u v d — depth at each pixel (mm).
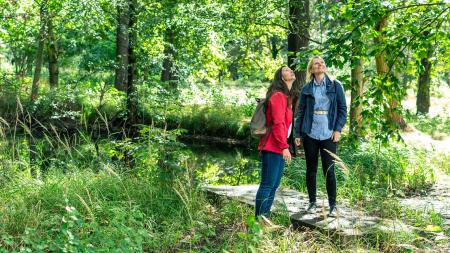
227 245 5426
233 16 15711
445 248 5496
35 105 16922
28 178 7652
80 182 7297
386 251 5492
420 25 8406
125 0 16031
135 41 17000
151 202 6703
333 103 6406
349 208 7121
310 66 6461
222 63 22875
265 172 5953
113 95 17859
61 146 9555
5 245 5027
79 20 15930
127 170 8008
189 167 8617
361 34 7852
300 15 14906
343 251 5277
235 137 18875
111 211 6207
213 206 7480
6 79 19094
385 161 10250
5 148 8688
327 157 6430
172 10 16375
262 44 23828
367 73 9102
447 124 22547
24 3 17156
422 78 25516
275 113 5762
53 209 6277
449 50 9586
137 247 5094
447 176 10844
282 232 5922
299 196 7766
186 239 5879
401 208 7215
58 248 4648
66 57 26844
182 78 17531
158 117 15789
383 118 9180
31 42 19031
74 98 17266
